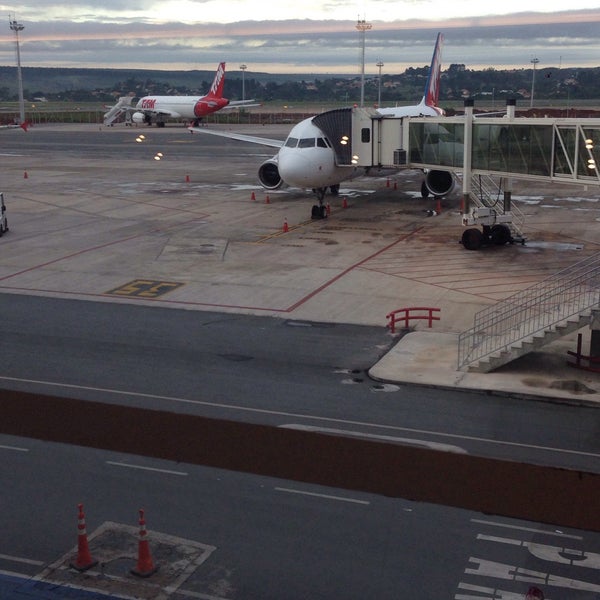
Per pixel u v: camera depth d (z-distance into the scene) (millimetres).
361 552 14328
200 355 26344
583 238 45312
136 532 15164
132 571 13742
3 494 16812
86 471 17922
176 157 97938
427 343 27359
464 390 23047
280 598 12898
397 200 60812
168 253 42406
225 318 30766
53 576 13656
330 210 56125
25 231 49250
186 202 60406
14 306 32562
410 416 21094
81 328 29438
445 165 44719
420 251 42281
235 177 76375
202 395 22641
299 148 48719
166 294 34375
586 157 33875
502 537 14812
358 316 30859
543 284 34094
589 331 28766
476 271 37500
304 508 16078
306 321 30297
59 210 57188
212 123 166375
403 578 13453
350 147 48875
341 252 42219
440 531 15062
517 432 19969
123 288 35406
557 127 35188
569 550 14336
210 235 47312
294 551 14391
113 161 93125
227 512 15938
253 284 35875
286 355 26359
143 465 18234
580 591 13039
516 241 44094
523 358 25828
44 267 39531
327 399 22375
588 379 23781
